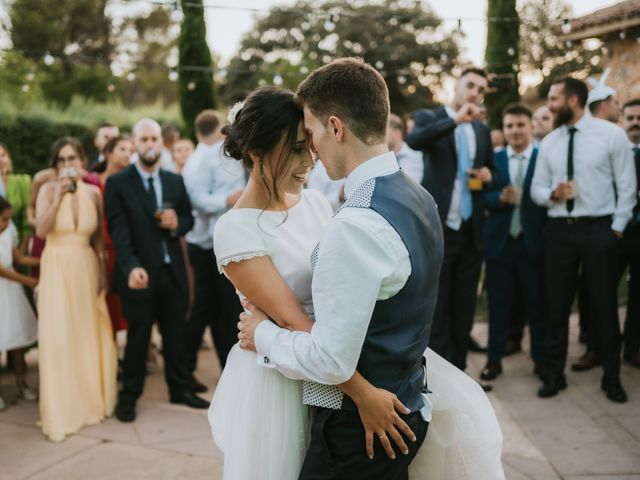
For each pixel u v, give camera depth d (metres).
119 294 3.64
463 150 3.77
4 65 11.85
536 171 3.88
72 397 3.46
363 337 1.31
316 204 1.77
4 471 2.98
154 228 3.65
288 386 1.59
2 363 4.72
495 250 4.19
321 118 1.46
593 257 3.64
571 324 5.38
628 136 4.41
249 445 1.59
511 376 4.22
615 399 3.65
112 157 4.41
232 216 1.56
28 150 9.17
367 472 1.45
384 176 1.44
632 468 2.89
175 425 3.54
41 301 3.49
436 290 1.49
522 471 2.90
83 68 20.94
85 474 2.94
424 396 1.56
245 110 1.57
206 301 4.16
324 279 1.33
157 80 29.06
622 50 6.54
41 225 3.52
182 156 5.61
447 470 1.68
